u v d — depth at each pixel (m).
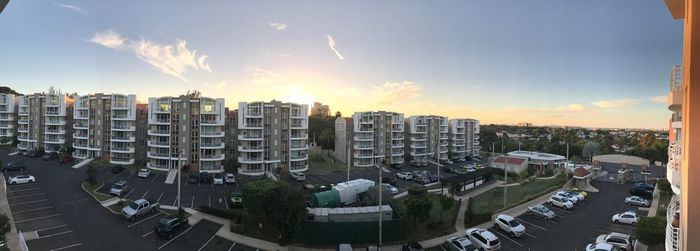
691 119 7.62
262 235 31.47
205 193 48.34
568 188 54.50
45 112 80.44
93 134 73.94
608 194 50.78
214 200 44.53
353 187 43.19
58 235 29.73
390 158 89.50
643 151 86.94
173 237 30.70
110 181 53.09
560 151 102.69
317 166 79.81
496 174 68.38
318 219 32.81
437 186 59.78
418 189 50.75
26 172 56.03
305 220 30.56
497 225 34.28
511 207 41.50
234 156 70.88
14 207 36.78
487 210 40.75
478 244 29.28
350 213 33.66
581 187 55.56
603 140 127.94
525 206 42.59
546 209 38.56
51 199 40.44
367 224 30.84
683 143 9.02
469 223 35.56
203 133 67.25
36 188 45.25
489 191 53.59
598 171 66.81
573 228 34.88
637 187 49.69
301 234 30.44
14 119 90.38
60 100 79.19
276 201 29.17
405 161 93.31
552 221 37.19
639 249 27.70
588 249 26.83
